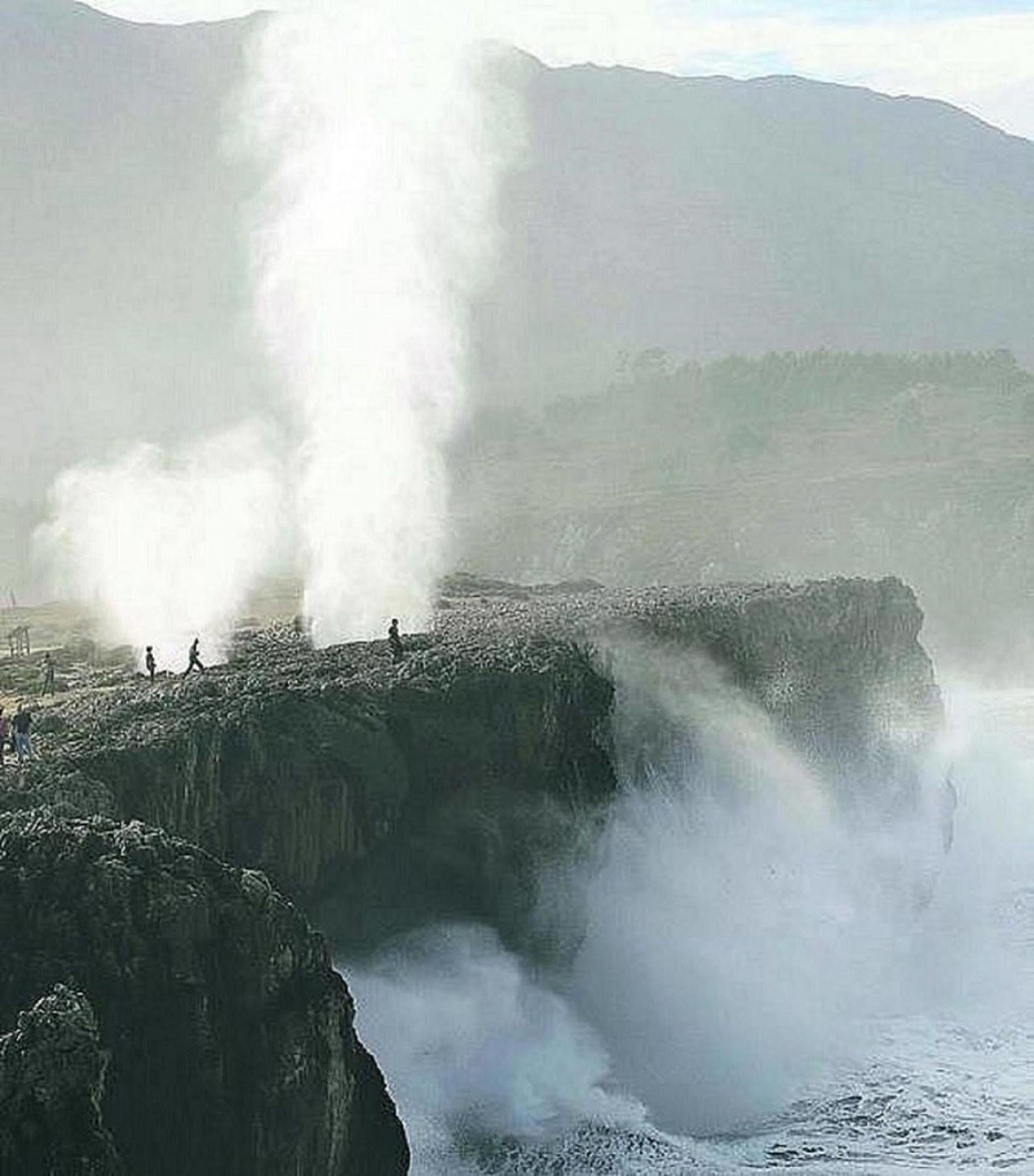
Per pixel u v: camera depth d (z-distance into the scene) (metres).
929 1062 69.50
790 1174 57.53
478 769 65.12
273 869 58.50
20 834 46.12
